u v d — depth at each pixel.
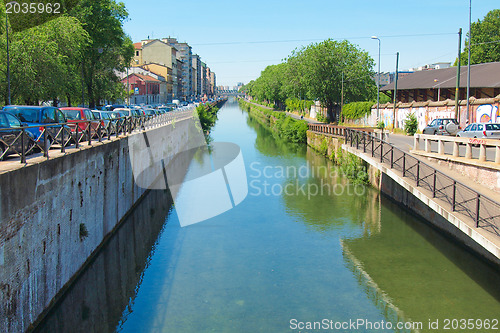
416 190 16.97
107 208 19.44
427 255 17.56
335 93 61.56
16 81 31.09
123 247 19.23
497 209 13.63
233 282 15.68
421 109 40.03
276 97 115.88
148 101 96.44
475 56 61.09
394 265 16.73
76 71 40.44
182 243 19.80
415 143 23.67
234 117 113.56
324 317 13.26
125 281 15.71
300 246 19.16
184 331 12.49
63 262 13.86
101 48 43.78
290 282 15.64
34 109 16.80
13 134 13.19
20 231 10.77
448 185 15.91
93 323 12.92
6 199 10.02
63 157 13.84
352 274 16.19
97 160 17.80
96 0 42.84
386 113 47.47
